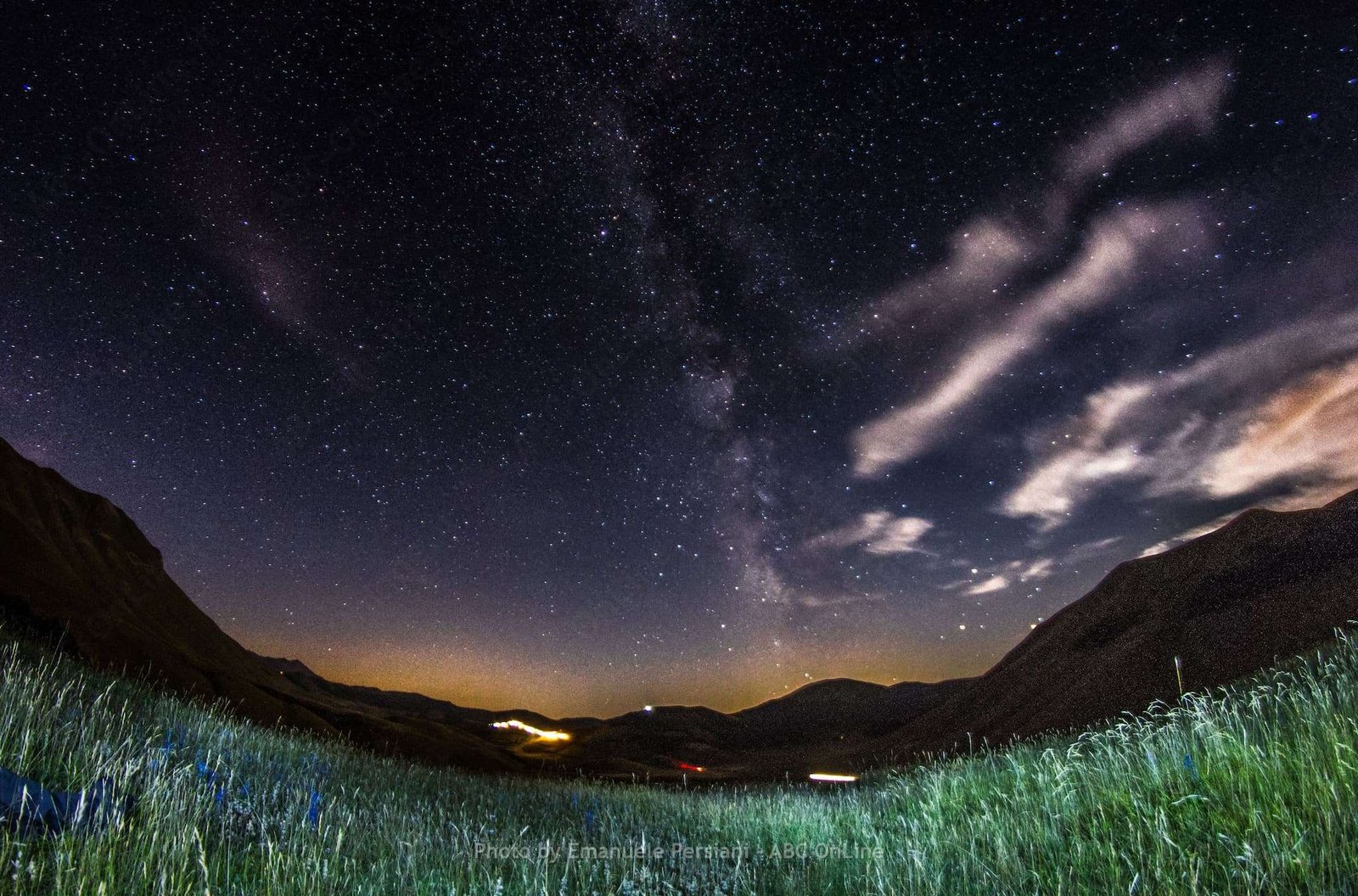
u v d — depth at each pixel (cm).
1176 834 440
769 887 592
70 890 286
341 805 654
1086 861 443
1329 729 470
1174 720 659
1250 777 465
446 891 443
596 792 1302
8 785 360
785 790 1622
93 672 904
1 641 830
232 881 369
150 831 358
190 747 693
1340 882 321
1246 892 336
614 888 535
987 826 591
